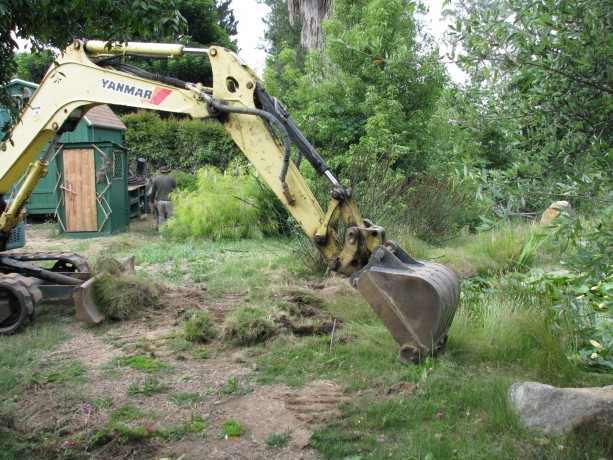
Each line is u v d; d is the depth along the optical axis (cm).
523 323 539
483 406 412
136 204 1828
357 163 1001
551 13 337
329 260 520
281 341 582
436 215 1122
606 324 488
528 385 393
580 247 322
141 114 2467
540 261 842
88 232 1409
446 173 1223
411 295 488
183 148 2406
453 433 384
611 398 364
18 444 384
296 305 677
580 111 352
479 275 817
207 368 527
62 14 395
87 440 393
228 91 555
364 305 653
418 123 1331
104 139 1625
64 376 502
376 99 1297
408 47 1298
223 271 937
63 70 628
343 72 1397
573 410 366
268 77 1569
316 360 533
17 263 708
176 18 388
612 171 315
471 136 415
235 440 394
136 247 1236
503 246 881
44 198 1620
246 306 667
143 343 591
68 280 702
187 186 2012
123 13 390
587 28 332
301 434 398
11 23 371
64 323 668
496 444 362
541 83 366
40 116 645
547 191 337
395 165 1327
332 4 1705
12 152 666
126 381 494
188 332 602
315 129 1370
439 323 484
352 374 493
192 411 436
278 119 536
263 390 473
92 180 1400
